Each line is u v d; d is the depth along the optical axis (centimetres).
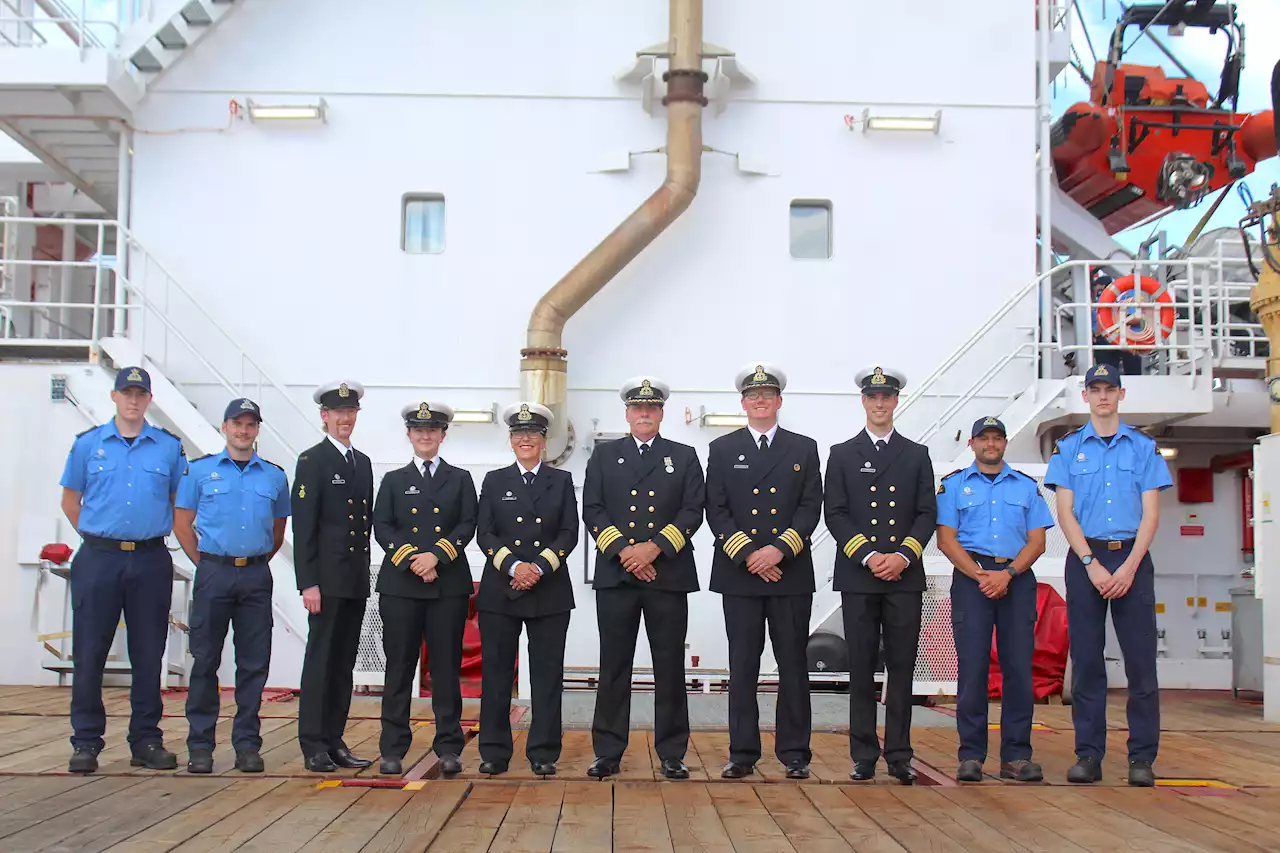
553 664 628
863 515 628
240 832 486
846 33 1126
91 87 1035
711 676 988
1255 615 1021
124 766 632
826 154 1117
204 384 1080
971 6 1134
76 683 619
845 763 663
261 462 655
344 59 1109
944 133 1124
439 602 632
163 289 1087
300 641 949
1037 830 501
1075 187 1336
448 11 1114
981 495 648
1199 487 1174
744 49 1120
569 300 1043
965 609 640
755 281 1103
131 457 636
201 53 1105
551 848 468
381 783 591
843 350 1102
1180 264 1073
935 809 543
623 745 623
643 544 613
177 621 919
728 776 616
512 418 646
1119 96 1242
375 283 1095
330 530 638
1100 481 633
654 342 1094
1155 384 1021
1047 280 1118
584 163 1108
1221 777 632
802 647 621
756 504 623
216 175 1098
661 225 1058
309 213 1098
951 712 890
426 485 641
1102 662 628
